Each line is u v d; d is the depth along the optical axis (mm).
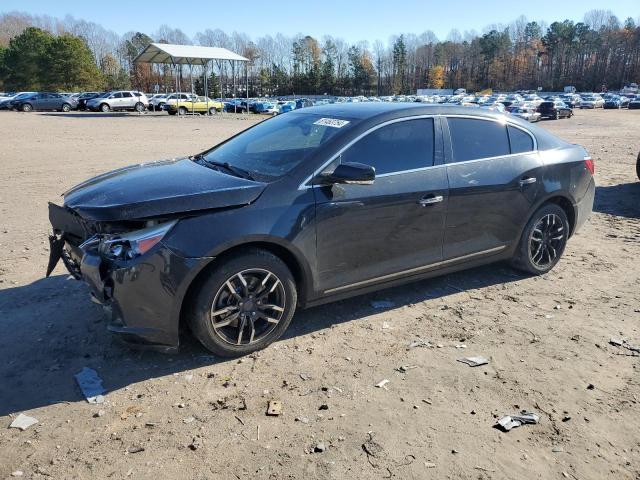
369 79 132625
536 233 5203
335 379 3457
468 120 4695
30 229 6801
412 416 3090
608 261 5859
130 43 118750
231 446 2816
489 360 3730
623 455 2818
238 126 29625
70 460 2697
